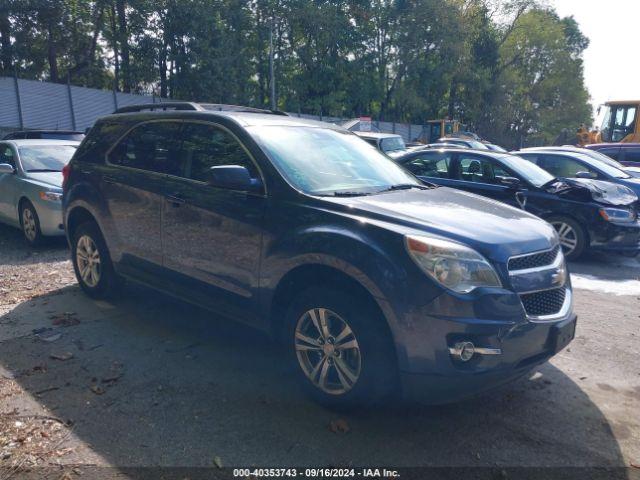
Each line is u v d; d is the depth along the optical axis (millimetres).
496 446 3172
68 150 9406
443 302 2977
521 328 3113
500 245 3215
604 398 3826
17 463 2887
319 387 3457
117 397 3590
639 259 8547
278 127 4328
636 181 9648
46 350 4297
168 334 4680
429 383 3029
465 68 45156
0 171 8188
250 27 36219
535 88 51906
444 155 8930
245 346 4473
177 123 4574
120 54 32844
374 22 42125
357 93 42125
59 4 27703
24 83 25203
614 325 5375
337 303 3279
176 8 31297
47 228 7797
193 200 4172
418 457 3039
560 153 10336
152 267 4613
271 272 3631
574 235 8047
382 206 3535
